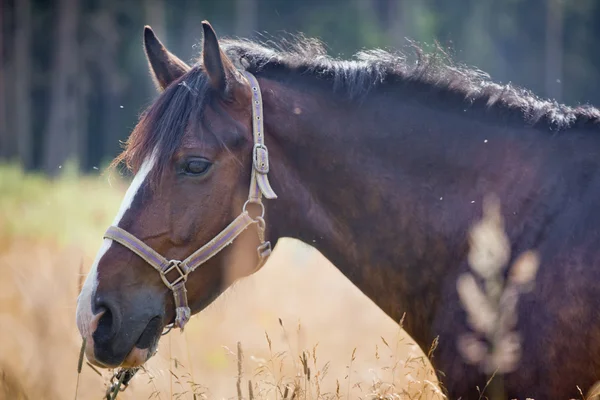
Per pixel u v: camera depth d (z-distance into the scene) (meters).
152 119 5.81
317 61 6.27
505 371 5.51
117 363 5.62
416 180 6.00
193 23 65.19
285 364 10.43
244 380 9.91
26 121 62.41
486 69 66.06
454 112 6.09
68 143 59.00
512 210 5.79
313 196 6.15
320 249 6.27
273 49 6.80
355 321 13.53
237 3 63.84
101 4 63.06
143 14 64.75
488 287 5.46
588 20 74.38
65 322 8.92
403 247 6.02
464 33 65.69
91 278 5.70
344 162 6.04
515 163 5.89
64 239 19.62
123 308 5.62
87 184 30.00
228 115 5.86
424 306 6.03
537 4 70.31
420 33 61.59
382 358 11.17
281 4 63.41
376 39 61.53
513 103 6.07
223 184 5.78
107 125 64.94
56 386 7.82
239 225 5.83
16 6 63.56
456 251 5.89
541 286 5.50
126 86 62.84
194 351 11.30
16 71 64.81
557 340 5.39
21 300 12.11
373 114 6.07
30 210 24.27
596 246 5.46
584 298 5.39
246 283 7.06
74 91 59.50
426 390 6.56
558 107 6.16
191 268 5.75
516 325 5.50
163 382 8.60
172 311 5.84
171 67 6.27
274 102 6.07
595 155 5.75
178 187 5.71
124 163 6.34
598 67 74.94
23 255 17.05
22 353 9.33
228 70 5.88
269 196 5.80
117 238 5.70
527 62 69.88
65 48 58.28
